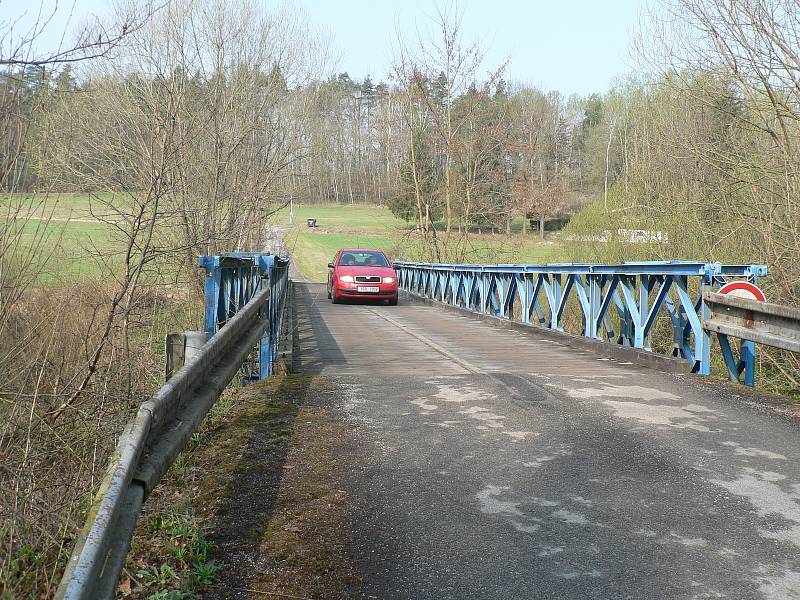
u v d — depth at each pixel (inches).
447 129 1312.7
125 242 479.5
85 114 553.6
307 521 161.3
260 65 813.9
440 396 297.6
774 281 484.4
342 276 913.5
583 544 147.9
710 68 524.1
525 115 2797.7
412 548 146.4
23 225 270.4
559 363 398.3
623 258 714.2
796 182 482.0
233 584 132.1
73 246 429.4
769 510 167.0
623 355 416.8
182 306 542.6
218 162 706.2
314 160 917.2
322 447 219.8
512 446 220.8
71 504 175.9
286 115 858.1
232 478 191.0
